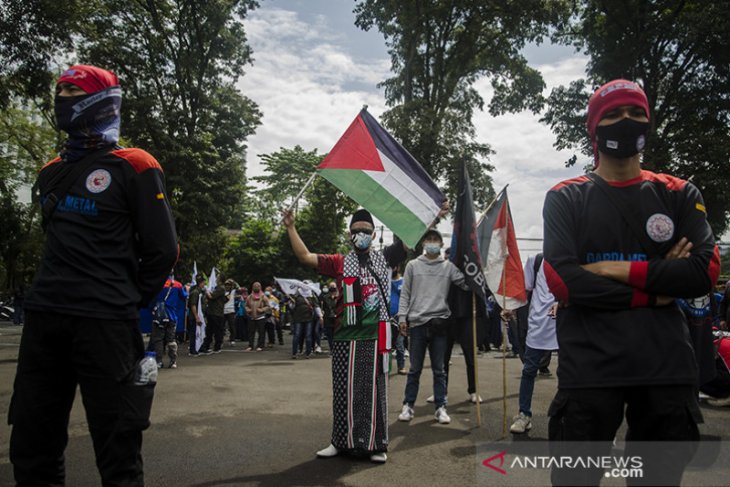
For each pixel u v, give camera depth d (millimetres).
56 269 2688
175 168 25719
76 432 5141
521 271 5887
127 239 2828
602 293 2051
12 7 16391
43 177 2932
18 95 18609
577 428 2055
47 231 2822
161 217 2877
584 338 2098
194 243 25859
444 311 5934
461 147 25828
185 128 27188
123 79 26578
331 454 4445
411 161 4945
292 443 4863
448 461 4355
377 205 4812
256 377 9062
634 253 2154
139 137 25719
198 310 13031
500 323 14156
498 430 5379
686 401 2000
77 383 2842
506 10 25703
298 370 10078
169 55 27625
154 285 2908
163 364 11008
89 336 2629
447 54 28609
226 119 29312
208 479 3869
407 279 6109
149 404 2758
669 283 2018
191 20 27906
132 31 26922
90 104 2848
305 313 12742
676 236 2178
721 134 22734
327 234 37500
